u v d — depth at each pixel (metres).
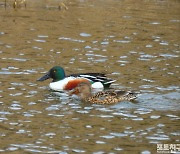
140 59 20.80
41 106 15.16
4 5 30.20
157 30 26.00
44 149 11.93
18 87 16.83
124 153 11.80
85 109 15.03
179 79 18.11
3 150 11.80
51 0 32.03
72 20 27.22
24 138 12.59
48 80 18.25
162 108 15.10
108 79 17.42
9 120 13.82
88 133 13.03
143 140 12.63
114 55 21.25
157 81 17.81
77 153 11.73
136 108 15.12
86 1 32.38
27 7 29.94
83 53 21.36
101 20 27.48
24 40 22.97
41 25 25.83
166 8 31.36
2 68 18.73
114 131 13.21
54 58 20.44
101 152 11.83
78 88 16.19
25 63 19.56
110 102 15.64
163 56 21.39
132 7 31.20
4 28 24.86
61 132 13.07
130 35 24.78
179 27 26.86
